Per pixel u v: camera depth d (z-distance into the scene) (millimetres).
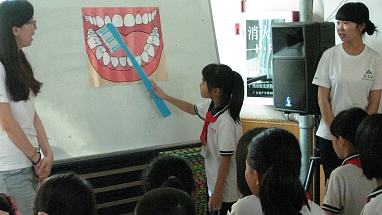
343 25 2805
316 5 3594
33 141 2246
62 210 1444
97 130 2652
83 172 2592
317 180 3180
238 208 1538
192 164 2861
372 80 2832
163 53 2857
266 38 3746
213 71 2482
